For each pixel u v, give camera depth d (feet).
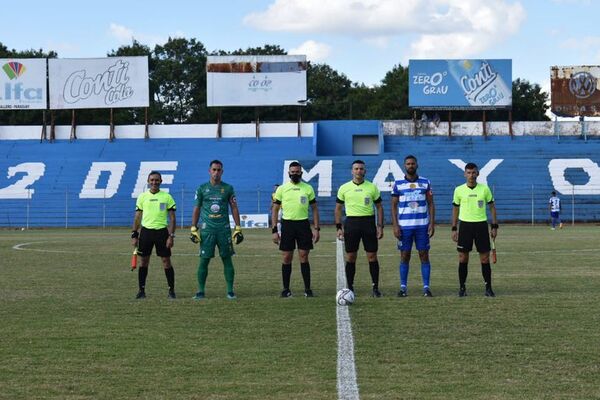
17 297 55.77
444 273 71.56
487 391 29.12
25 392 29.37
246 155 209.56
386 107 372.38
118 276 71.31
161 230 55.11
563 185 192.54
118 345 37.60
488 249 54.24
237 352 35.91
